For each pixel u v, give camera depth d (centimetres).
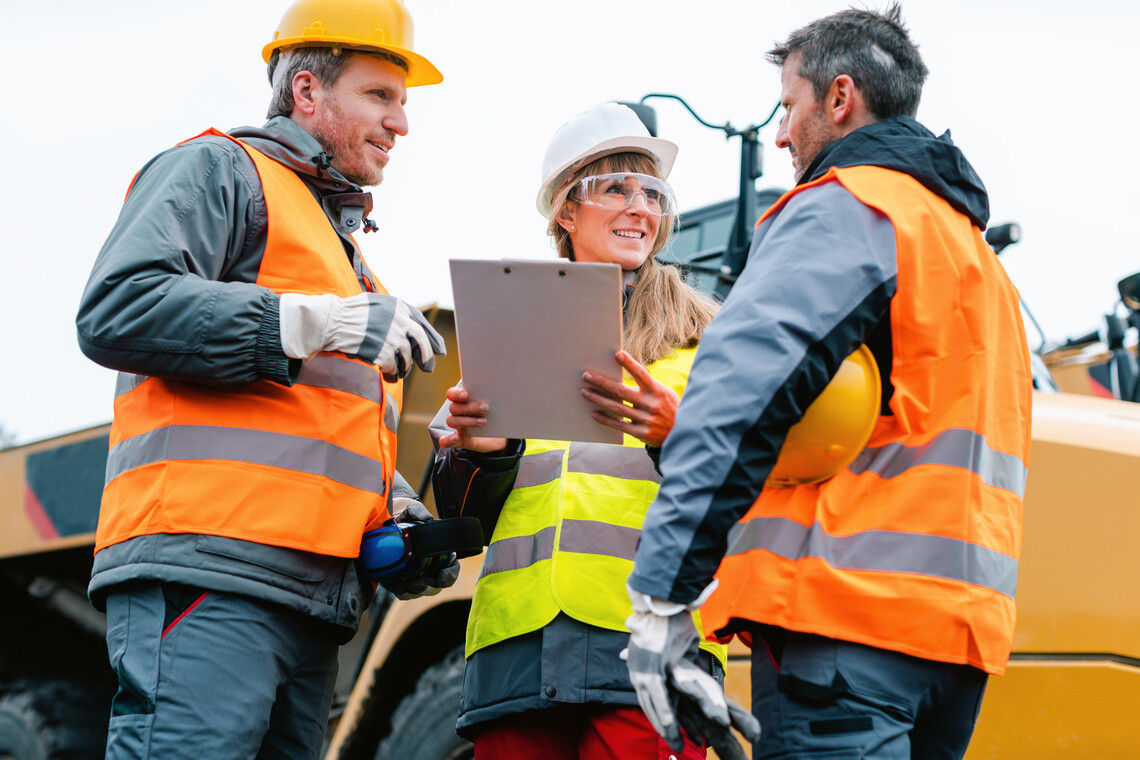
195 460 241
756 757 208
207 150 252
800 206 209
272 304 236
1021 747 278
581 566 271
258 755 260
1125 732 270
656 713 195
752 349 193
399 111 288
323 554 249
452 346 469
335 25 280
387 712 422
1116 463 290
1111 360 539
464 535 283
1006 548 205
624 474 282
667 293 306
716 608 213
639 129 314
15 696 628
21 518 600
